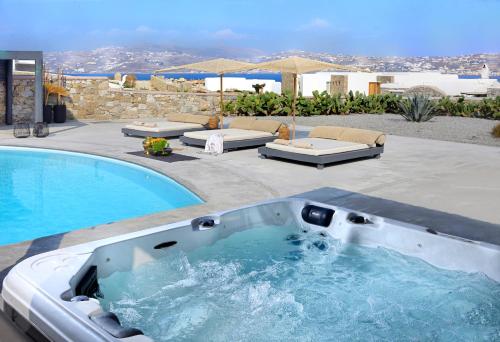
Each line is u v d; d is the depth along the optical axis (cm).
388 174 891
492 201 706
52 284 323
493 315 388
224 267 466
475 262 434
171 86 2175
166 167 914
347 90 2827
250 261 481
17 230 610
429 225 595
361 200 702
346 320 382
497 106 2031
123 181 865
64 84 1673
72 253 381
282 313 390
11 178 882
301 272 463
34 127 1290
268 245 520
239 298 411
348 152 976
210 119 1349
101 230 533
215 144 1071
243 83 2867
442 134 1495
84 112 1728
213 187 756
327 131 1105
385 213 641
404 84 3195
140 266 432
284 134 1127
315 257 493
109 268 407
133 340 261
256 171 892
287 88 2581
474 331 368
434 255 460
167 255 454
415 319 384
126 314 372
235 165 946
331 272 463
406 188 780
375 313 392
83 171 942
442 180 844
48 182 857
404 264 473
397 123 1795
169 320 371
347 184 801
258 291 423
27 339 152
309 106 2058
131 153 1058
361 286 433
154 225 553
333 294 422
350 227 519
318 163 923
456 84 3152
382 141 1055
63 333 275
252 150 1140
